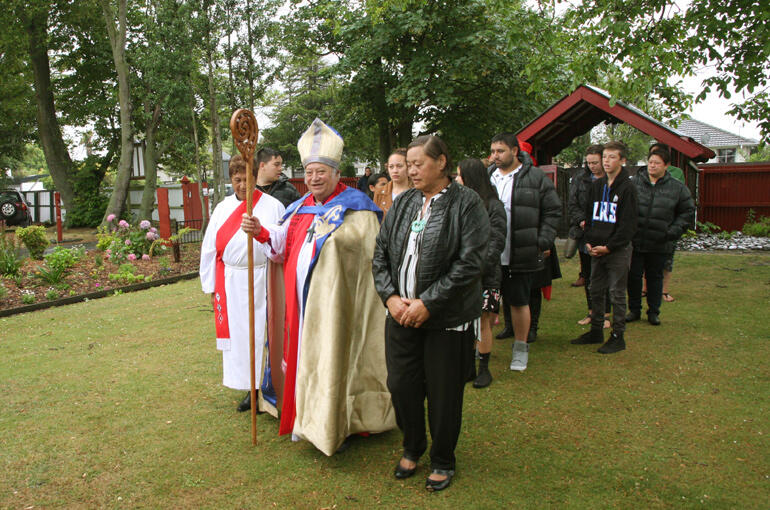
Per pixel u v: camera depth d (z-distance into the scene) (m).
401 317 2.72
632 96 7.08
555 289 7.66
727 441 3.23
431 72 16.41
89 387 4.42
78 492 2.89
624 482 2.85
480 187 3.99
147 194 21.31
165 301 7.88
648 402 3.80
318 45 19.69
